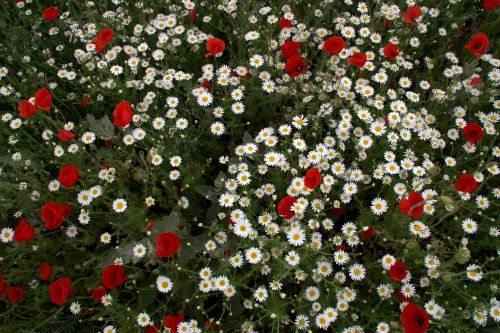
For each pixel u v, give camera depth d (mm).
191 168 1706
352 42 1998
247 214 1593
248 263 1614
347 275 1621
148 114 1830
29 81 1912
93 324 1615
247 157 1732
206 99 1747
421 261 1532
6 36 1974
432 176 1617
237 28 1945
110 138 1710
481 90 1825
